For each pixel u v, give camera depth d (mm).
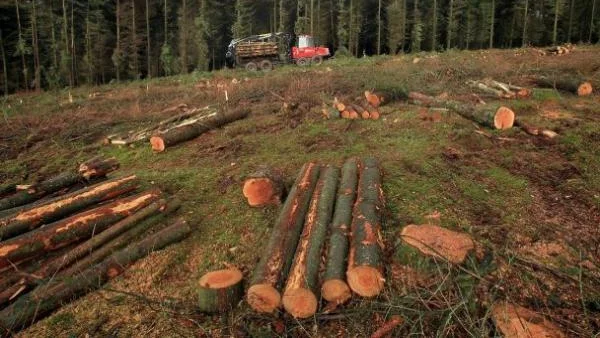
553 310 3404
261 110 10695
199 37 32656
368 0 37031
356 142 7449
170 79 24703
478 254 3746
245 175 6227
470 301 3330
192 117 9859
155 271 4168
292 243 4074
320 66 22469
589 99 9766
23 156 8844
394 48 33812
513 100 9766
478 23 33219
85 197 4996
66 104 15219
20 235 4234
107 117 12000
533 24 32219
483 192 5270
